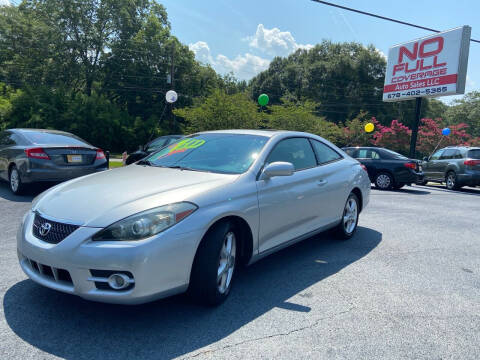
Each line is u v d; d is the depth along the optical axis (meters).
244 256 3.46
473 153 13.59
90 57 40.62
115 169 3.95
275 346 2.56
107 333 2.64
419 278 4.00
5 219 5.64
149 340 2.57
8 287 3.31
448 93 18.23
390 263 4.46
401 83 20.80
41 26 37.56
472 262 4.65
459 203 9.75
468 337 2.79
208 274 2.92
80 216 2.71
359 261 4.49
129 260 2.50
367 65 49.66
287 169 3.49
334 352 2.52
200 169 3.70
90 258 2.52
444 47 18.39
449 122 58.06
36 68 38.09
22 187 7.36
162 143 11.16
